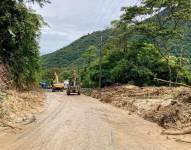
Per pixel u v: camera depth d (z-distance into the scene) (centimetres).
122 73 5341
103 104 3409
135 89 4247
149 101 2773
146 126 1856
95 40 15000
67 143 1284
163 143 1369
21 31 2955
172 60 5088
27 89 4041
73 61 14725
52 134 1480
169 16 4556
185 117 1859
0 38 2925
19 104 2380
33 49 3631
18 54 3350
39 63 5022
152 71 5228
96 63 6462
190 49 6088
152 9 4731
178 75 5138
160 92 3375
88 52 8144
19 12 2888
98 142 1323
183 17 4512
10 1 2812
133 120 2108
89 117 2175
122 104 3141
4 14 2803
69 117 2142
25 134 1471
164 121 1894
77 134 1495
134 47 5431
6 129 1585
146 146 1289
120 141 1364
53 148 1188
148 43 5397
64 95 5262
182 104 2058
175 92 3062
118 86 5134
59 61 15800
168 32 4584
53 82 7500
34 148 1180
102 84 6181
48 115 2214
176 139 1460
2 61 3023
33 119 1930
